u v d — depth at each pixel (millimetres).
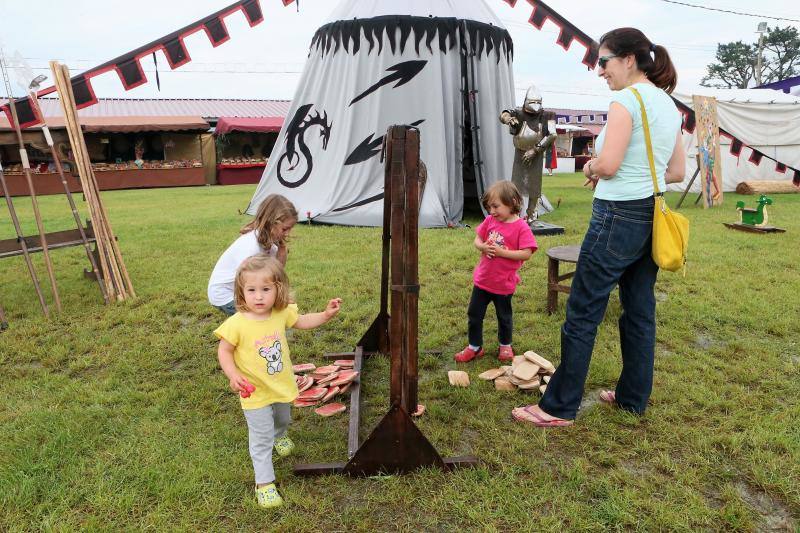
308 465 2773
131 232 9945
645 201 2836
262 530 2402
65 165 21094
